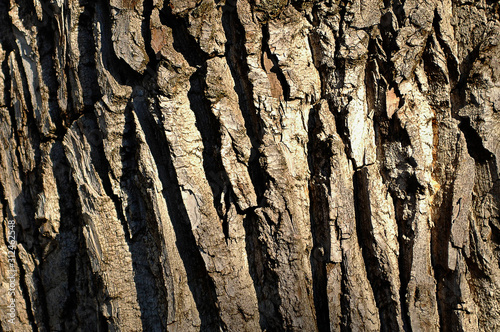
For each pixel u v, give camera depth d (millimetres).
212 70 1111
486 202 1140
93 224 1125
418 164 1113
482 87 1136
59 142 1157
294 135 1123
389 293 1116
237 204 1114
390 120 1125
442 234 1123
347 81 1123
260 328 1125
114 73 1124
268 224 1114
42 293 1168
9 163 1176
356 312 1111
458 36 1150
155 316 1130
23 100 1165
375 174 1123
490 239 1143
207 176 1123
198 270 1125
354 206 1129
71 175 1146
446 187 1129
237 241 1118
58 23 1142
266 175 1111
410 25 1121
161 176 1117
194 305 1120
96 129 1137
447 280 1121
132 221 1132
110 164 1124
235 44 1123
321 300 1125
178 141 1109
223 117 1110
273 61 1119
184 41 1121
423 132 1133
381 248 1117
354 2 1124
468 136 1146
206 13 1107
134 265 1132
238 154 1114
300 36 1129
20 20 1165
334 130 1123
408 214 1120
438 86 1140
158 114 1107
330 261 1115
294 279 1112
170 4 1104
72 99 1139
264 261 1118
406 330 1112
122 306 1126
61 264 1157
